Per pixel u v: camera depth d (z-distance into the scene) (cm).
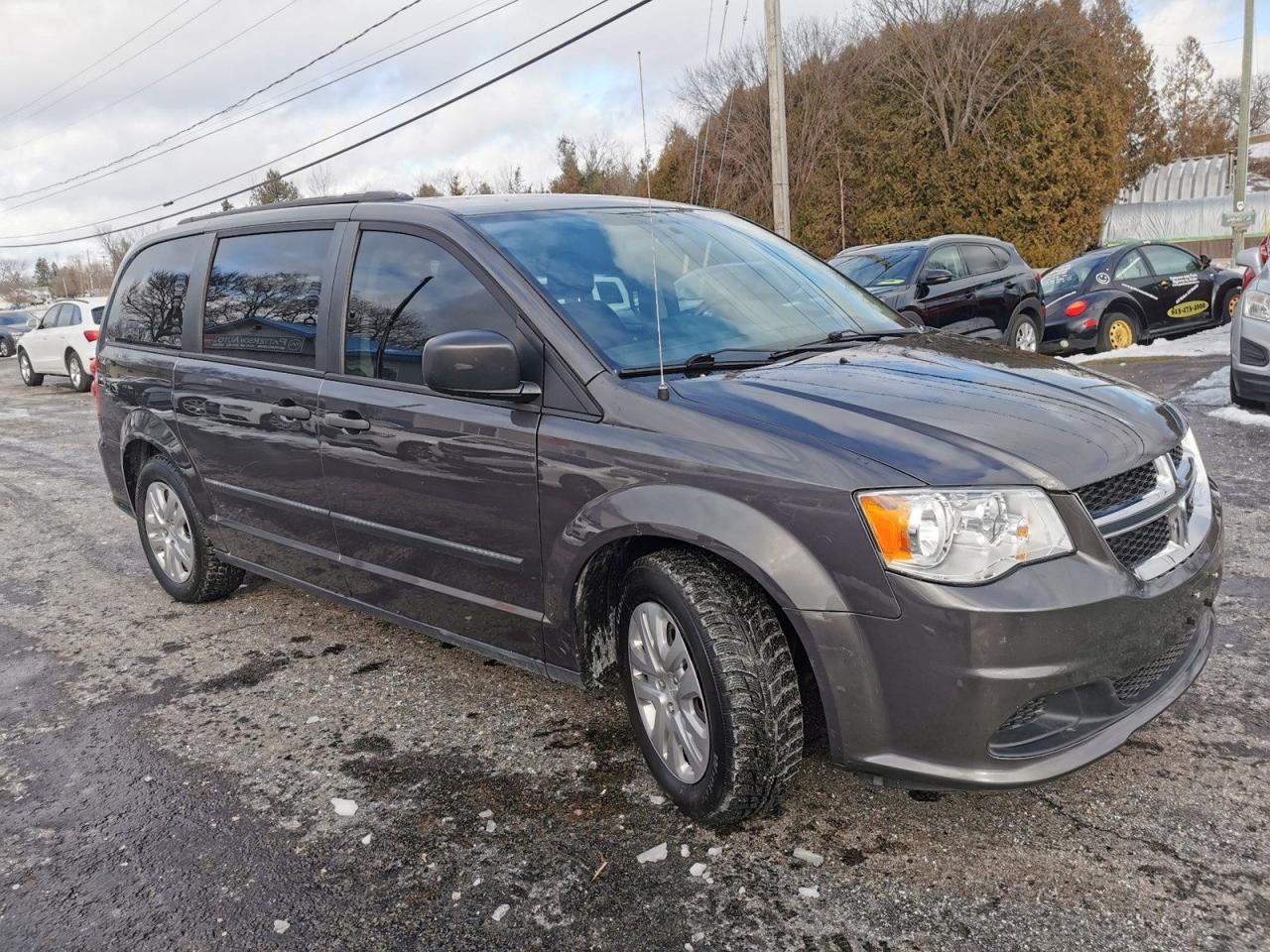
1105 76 3269
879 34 3494
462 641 335
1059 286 1297
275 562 416
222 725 355
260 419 392
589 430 277
